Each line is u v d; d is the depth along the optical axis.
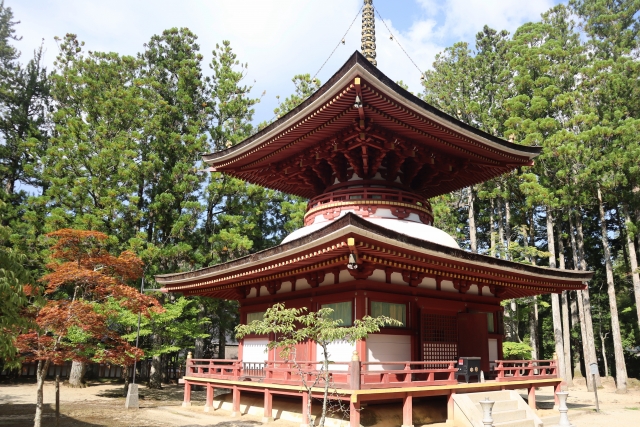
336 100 18.47
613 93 42.62
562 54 45.31
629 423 21.64
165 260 37.22
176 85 44.75
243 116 44.66
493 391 19.36
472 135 22.00
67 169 37.94
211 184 39.75
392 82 17.91
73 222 34.44
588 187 41.16
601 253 57.12
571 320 54.53
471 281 22.05
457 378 19.86
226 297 28.69
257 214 42.59
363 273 17.38
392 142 21.28
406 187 23.84
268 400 18.77
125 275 16.91
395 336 18.73
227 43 46.16
